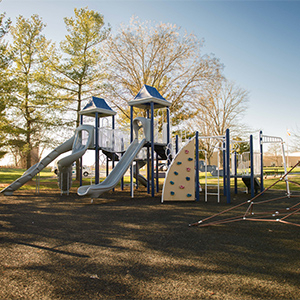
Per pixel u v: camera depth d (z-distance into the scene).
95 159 17.33
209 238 6.10
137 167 19.80
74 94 24.69
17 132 22.31
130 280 3.93
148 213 9.48
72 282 3.88
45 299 3.39
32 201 13.12
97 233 6.74
